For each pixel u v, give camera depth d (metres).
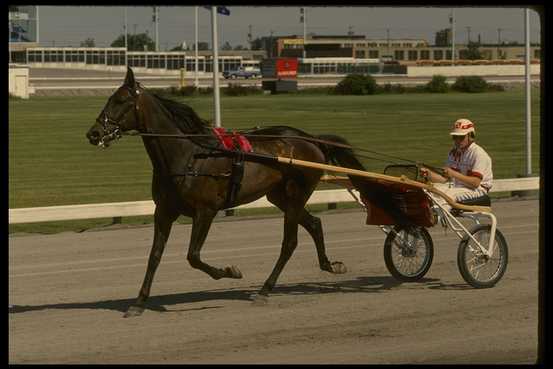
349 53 156.25
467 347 9.41
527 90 25.72
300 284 12.92
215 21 21.05
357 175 11.94
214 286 12.74
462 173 12.73
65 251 15.76
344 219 19.97
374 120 49.19
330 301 11.70
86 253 15.54
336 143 12.38
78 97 75.69
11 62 138.12
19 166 30.44
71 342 9.52
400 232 12.80
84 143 38.28
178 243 16.69
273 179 11.68
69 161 32.12
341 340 9.70
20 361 8.76
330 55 155.25
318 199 20.80
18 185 25.59
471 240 12.24
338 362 8.80
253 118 49.38
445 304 11.47
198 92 79.75
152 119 10.88
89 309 11.18
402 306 11.37
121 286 12.69
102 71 139.00
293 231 11.90
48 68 141.75
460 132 12.59
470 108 59.94
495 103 66.00
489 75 128.62
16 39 138.12
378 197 12.30
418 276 12.96
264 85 91.06
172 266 14.34
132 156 34.00
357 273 13.71
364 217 20.28
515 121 48.84
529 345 9.49
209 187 11.08
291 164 11.66
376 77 124.69
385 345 9.50
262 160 11.55
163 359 8.88
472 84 89.12
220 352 9.17
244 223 19.38
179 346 9.40
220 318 10.72
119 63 144.25
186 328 10.20
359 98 76.19
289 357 8.98
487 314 10.91
